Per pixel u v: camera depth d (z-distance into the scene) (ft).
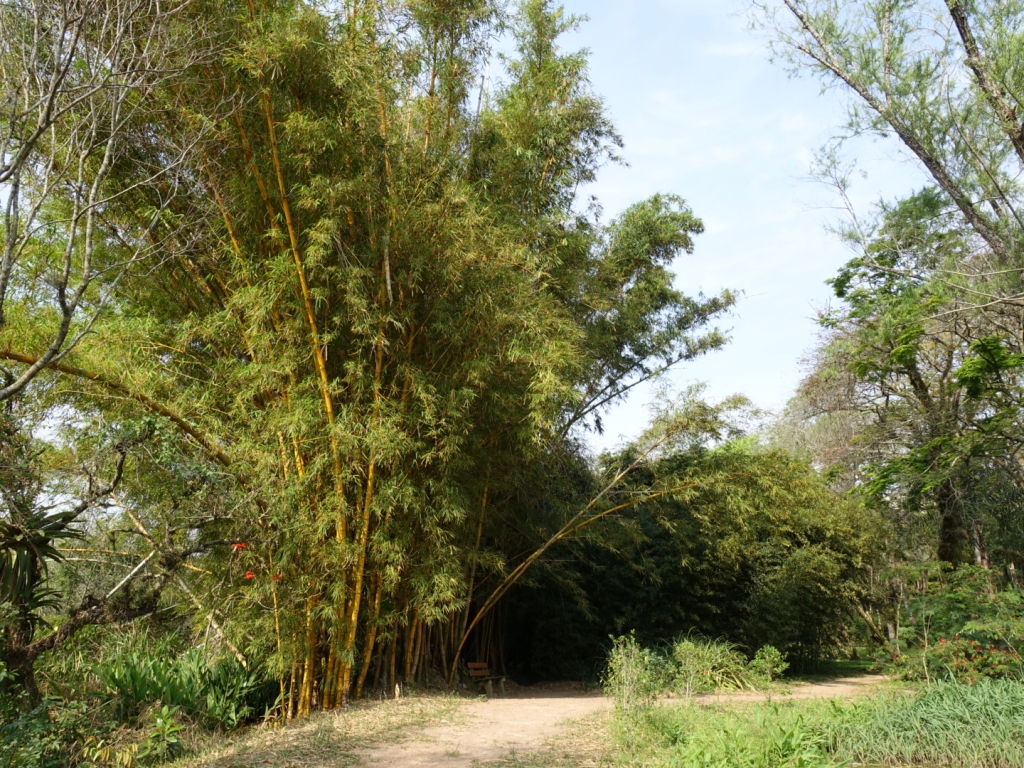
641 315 38.34
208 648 26.81
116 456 20.27
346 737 20.39
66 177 23.39
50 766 16.43
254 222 25.21
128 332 24.21
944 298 29.30
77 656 23.52
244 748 19.19
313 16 23.22
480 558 28.48
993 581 36.19
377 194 25.11
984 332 34.60
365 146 24.76
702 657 35.70
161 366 25.17
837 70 29.40
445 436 25.35
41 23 21.11
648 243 38.40
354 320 23.88
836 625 50.67
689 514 41.09
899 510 50.03
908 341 33.12
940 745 17.99
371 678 28.04
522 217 32.40
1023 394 31.91
